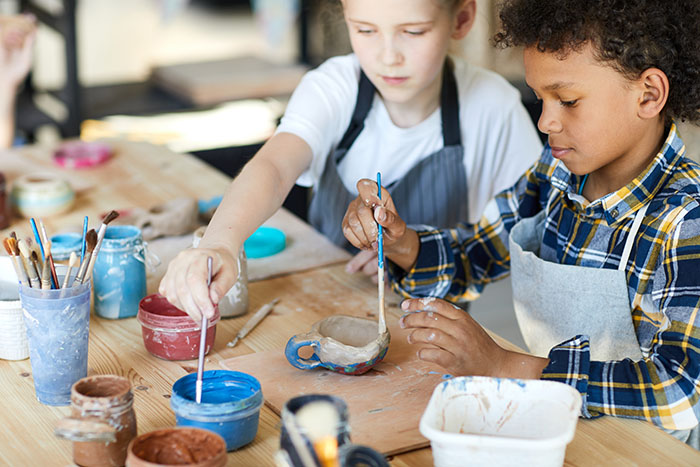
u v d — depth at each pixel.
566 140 1.26
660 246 1.28
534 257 1.40
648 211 1.31
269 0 5.36
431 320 1.21
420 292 1.54
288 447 0.92
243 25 6.43
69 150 2.27
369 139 1.81
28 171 2.16
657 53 1.20
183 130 4.02
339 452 0.89
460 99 1.83
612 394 1.17
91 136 3.87
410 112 1.80
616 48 1.17
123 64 5.69
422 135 1.82
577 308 1.36
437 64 1.58
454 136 1.83
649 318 1.31
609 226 1.35
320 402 0.93
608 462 1.07
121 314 1.45
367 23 1.52
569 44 1.18
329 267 1.68
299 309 1.50
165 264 1.64
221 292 1.16
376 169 1.83
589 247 1.39
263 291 1.56
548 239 1.49
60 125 3.52
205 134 3.97
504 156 1.92
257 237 1.75
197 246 1.40
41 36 5.64
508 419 1.05
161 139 3.88
